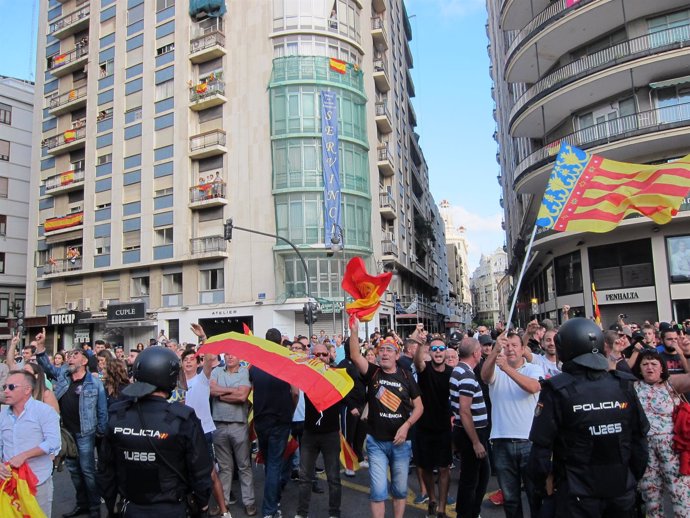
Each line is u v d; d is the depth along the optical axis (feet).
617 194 24.09
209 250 95.91
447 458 19.74
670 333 23.02
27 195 139.23
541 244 80.74
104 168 110.52
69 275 113.19
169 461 10.56
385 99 123.65
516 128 85.46
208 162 99.66
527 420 16.69
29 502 14.61
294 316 92.17
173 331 99.76
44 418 15.83
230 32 100.42
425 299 180.65
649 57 64.13
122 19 112.16
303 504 19.49
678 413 15.49
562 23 71.46
